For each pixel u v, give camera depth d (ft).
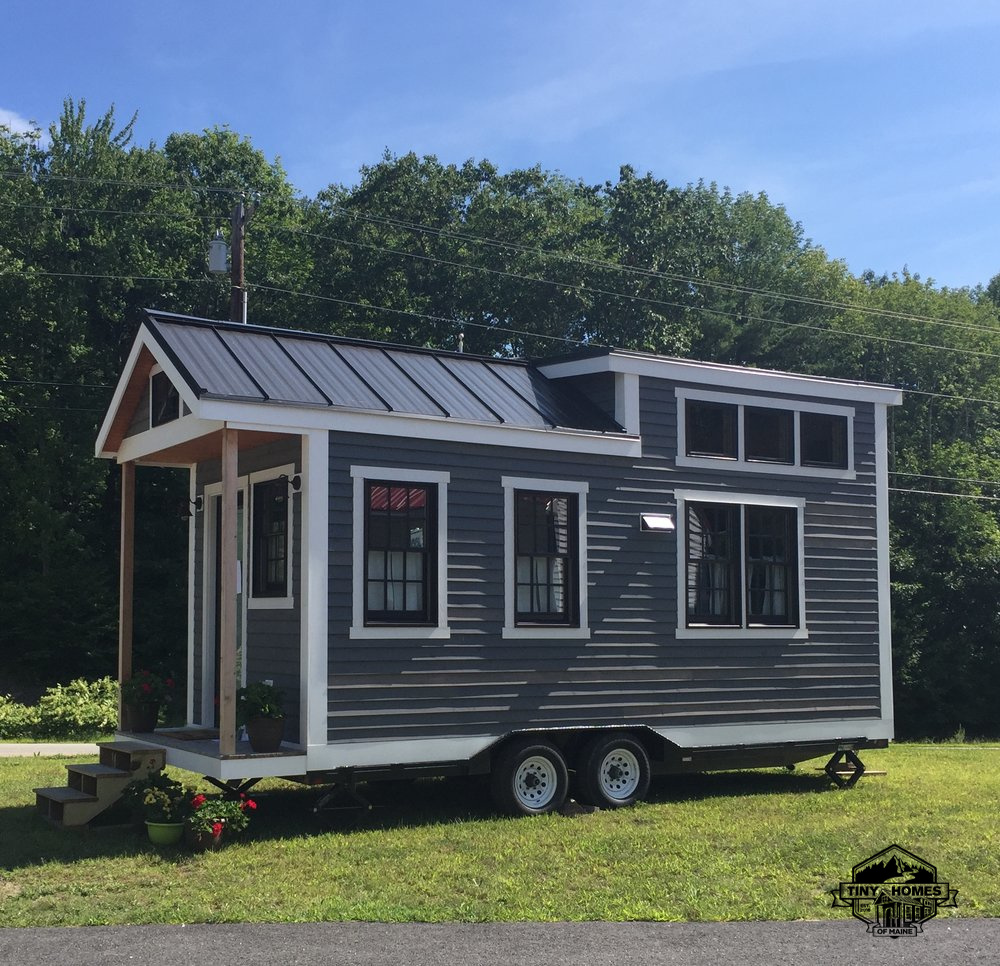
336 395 38.60
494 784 39.99
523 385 45.62
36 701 88.28
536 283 109.60
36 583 90.74
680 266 121.80
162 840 34.22
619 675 43.09
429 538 39.47
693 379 46.39
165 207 100.53
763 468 47.91
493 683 40.04
